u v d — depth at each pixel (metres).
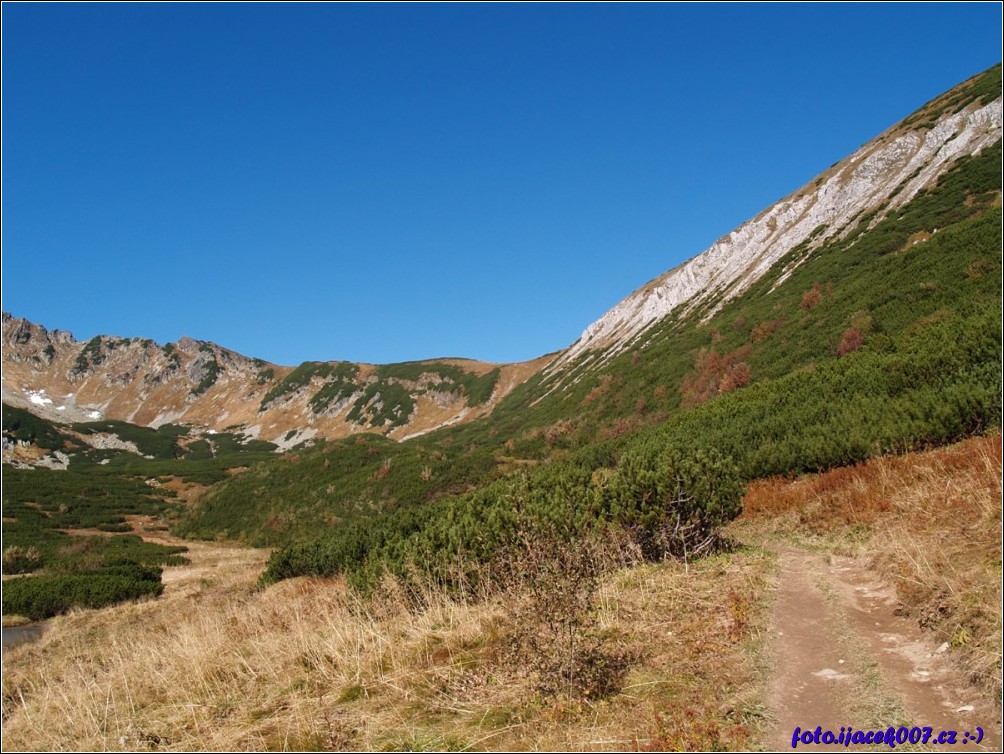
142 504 57.81
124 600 23.73
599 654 4.99
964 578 5.03
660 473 8.98
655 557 8.82
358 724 4.75
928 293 28.42
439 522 10.74
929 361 17.00
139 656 9.15
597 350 79.88
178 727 5.52
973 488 7.01
